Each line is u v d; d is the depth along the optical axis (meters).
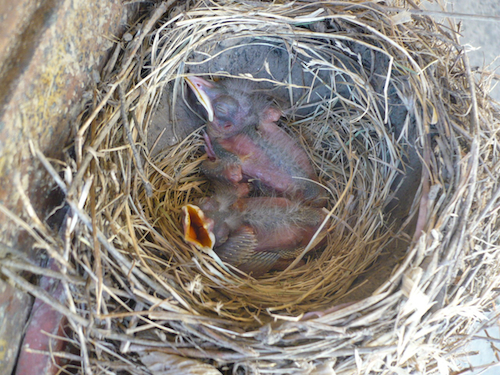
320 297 0.22
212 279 0.22
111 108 0.21
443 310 0.20
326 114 0.26
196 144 0.26
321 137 0.26
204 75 0.25
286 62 0.25
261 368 0.19
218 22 0.23
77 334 0.19
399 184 0.23
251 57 0.25
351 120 0.24
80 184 0.19
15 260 0.18
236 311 0.21
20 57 0.18
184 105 0.25
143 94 0.22
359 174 0.25
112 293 0.19
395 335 0.20
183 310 0.20
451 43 0.22
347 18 0.22
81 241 0.19
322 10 0.23
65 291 0.19
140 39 0.22
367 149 0.25
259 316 0.21
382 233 0.23
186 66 0.24
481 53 0.27
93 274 0.19
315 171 0.26
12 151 0.18
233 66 0.25
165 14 0.23
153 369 0.19
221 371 0.20
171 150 0.25
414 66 0.22
